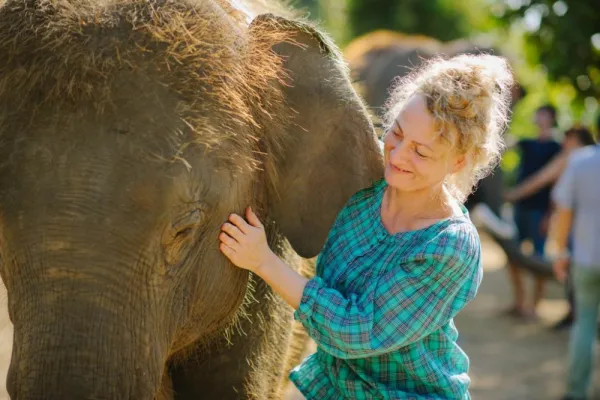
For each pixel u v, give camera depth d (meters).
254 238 3.68
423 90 3.51
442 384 3.73
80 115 3.28
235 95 3.61
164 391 4.32
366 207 3.86
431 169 3.53
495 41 15.99
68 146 3.25
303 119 3.96
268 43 3.91
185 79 3.45
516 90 14.09
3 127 3.31
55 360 3.16
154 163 3.30
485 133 3.52
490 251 19.98
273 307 4.51
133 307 3.32
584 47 11.51
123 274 3.27
